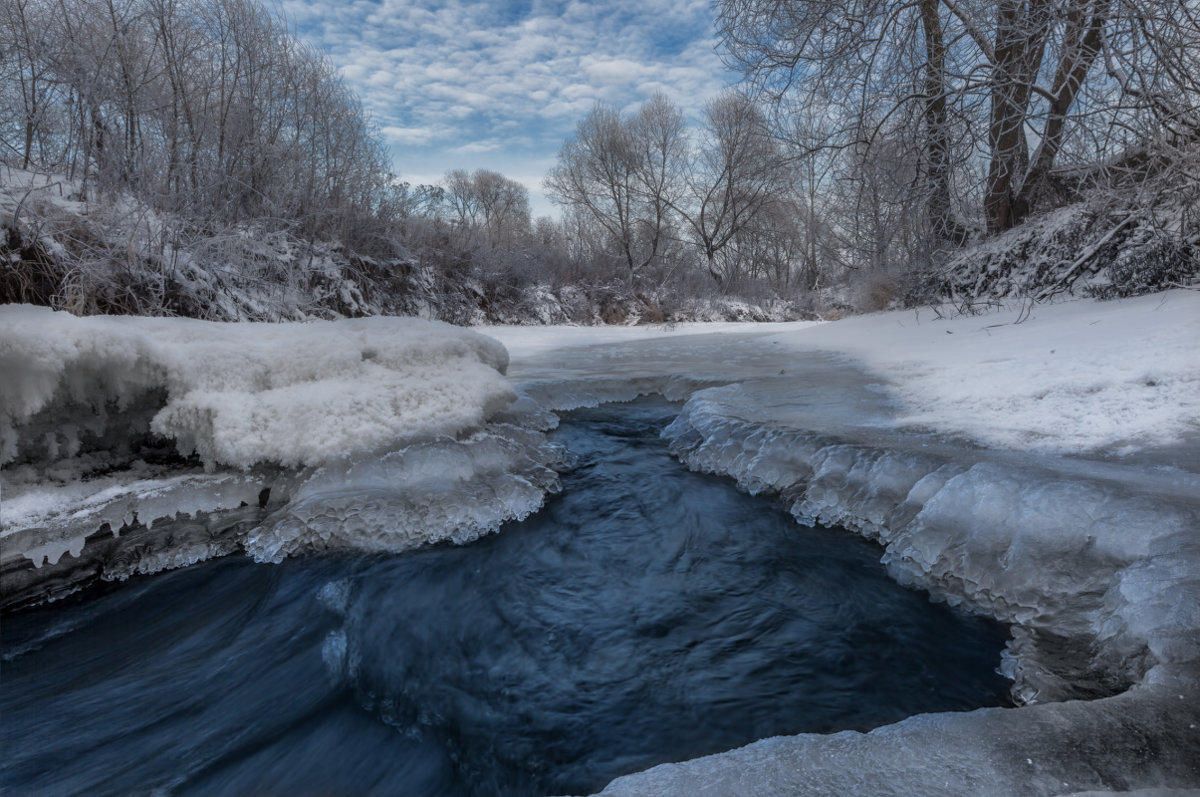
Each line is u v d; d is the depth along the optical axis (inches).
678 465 211.2
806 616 129.9
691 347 432.5
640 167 1069.1
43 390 133.7
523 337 542.6
